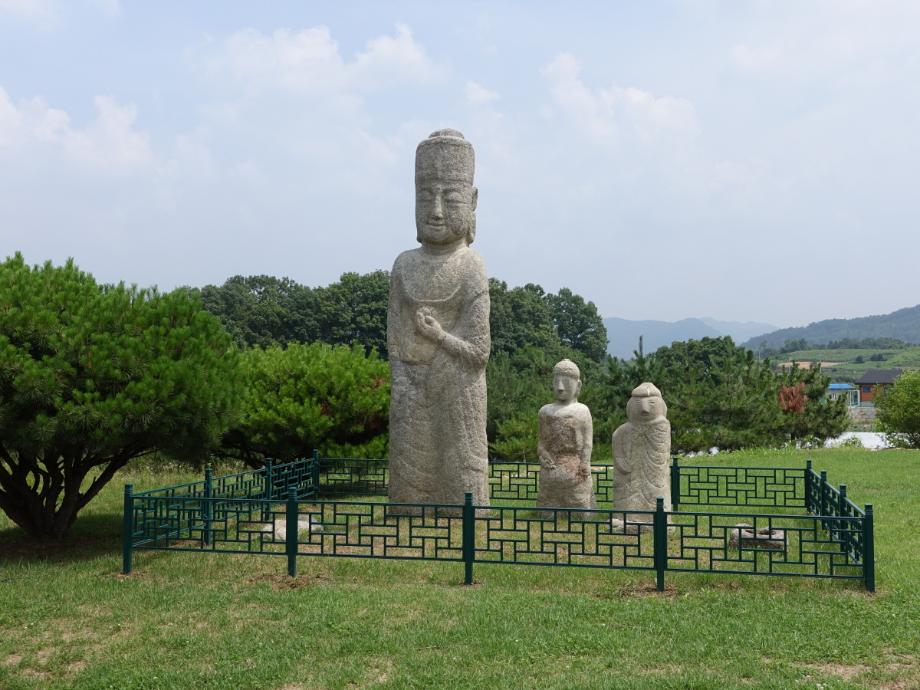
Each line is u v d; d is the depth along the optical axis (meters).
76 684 6.22
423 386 12.55
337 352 17.89
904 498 14.59
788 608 7.71
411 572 9.20
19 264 11.15
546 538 11.27
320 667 6.49
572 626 7.29
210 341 11.71
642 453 12.23
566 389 12.48
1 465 11.16
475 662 6.54
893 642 6.81
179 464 18.64
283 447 16.92
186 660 6.67
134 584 8.87
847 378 96.38
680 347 39.75
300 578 9.05
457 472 12.36
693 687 5.96
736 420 25.64
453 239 12.76
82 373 10.08
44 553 10.84
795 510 14.13
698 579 8.79
